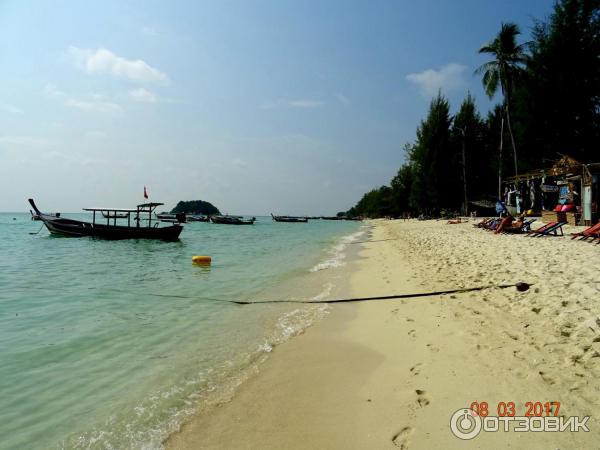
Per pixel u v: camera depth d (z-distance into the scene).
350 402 4.23
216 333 6.97
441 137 55.66
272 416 4.04
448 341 5.61
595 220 18.38
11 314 8.39
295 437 3.63
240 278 13.05
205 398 4.50
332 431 3.69
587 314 5.54
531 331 5.41
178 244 28.72
